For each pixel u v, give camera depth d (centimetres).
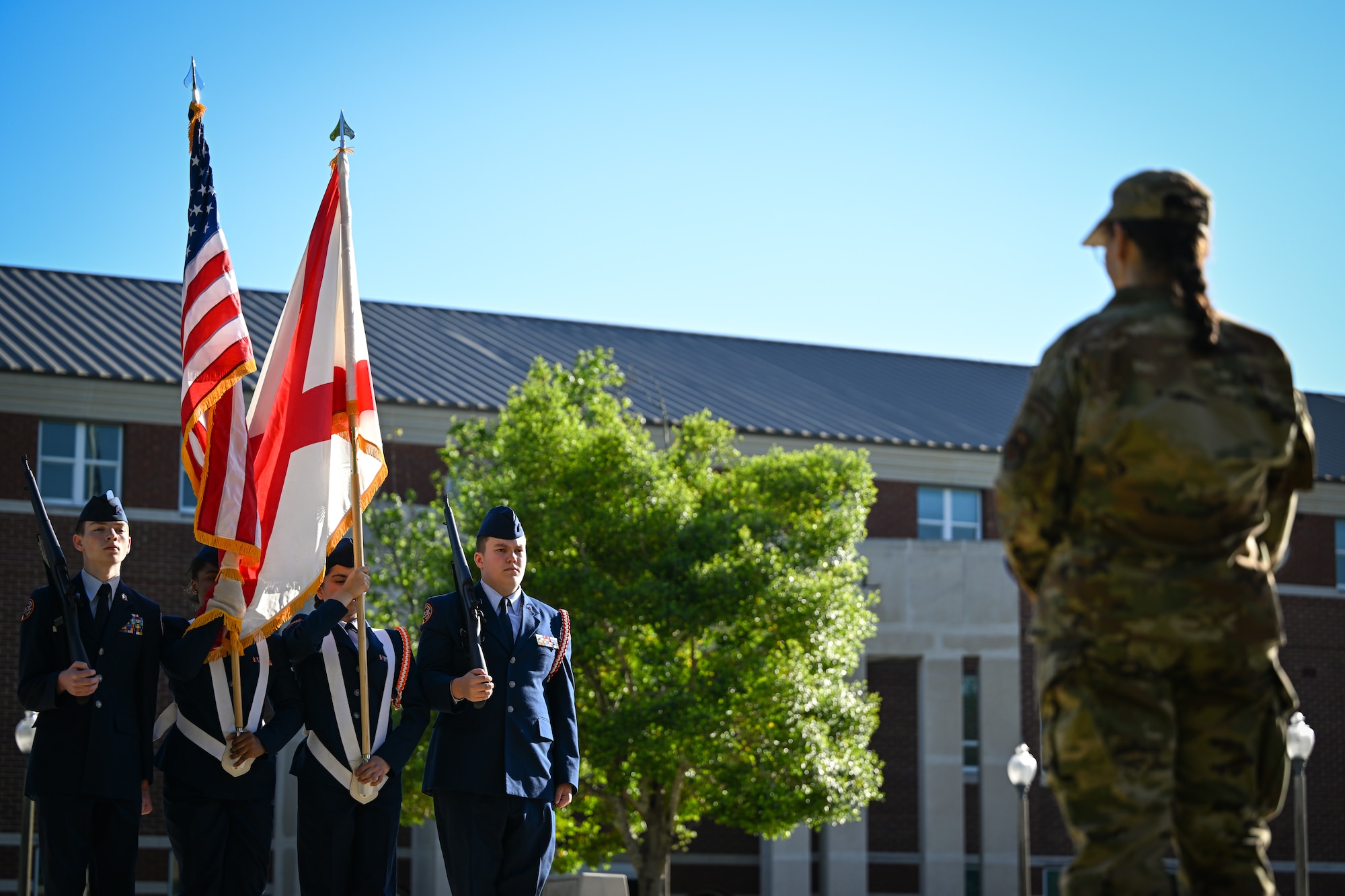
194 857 794
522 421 2072
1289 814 3328
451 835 773
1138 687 377
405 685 835
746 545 1980
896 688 3145
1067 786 381
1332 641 3428
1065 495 394
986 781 2900
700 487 2184
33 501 782
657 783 2075
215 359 859
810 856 2911
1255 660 382
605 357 2275
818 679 2028
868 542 2944
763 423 3147
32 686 750
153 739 804
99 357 2823
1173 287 396
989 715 2922
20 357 2758
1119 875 370
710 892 2966
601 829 2223
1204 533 378
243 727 803
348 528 884
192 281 886
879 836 3083
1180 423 375
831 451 2191
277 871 2572
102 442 2778
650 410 3130
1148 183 404
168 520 2780
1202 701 387
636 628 1984
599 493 2011
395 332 3341
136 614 797
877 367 3853
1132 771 372
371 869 820
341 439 893
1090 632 381
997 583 2966
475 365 3203
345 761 816
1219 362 384
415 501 2864
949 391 3719
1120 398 380
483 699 753
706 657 1981
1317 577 3453
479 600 805
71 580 786
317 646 815
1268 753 392
